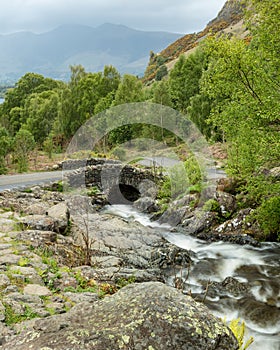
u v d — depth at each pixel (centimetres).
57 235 932
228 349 299
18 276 623
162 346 283
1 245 786
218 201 1320
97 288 675
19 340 301
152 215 1310
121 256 925
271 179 1135
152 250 1002
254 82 1033
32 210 1086
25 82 6519
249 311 753
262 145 1018
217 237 1186
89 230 1050
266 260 1028
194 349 286
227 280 872
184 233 1216
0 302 519
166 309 309
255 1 975
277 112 965
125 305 322
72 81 3828
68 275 690
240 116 1051
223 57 1019
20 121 5306
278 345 636
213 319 313
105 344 278
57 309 525
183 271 941
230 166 1203
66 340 283
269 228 1131
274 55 983
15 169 2356
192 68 3216
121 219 1222
